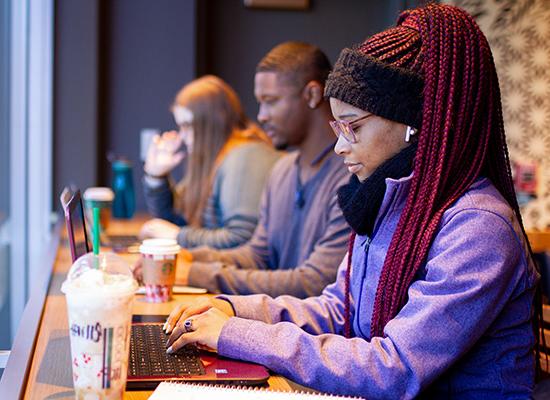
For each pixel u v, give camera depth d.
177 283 2.05
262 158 2.88
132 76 4.56
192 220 3.12
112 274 1.05
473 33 1.32
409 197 1.31
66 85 4.35
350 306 1.50
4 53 4.17
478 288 1.16
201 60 4.79
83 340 0.98
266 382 1.20
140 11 4.55
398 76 1.29
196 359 1.29
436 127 1.29
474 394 1.26
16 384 1.14
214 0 4.94
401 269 1.29
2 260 4.13
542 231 3.14
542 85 3.63
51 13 4.29
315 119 2.27
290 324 1.29
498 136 1.36
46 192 4.31
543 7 3.61
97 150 4.43
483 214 1.22
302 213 2.26
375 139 1.33
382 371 1.15
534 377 1.33
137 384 1.16
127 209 3.76
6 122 4.20
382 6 5.10
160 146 3.35
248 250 2.43
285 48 2.31
